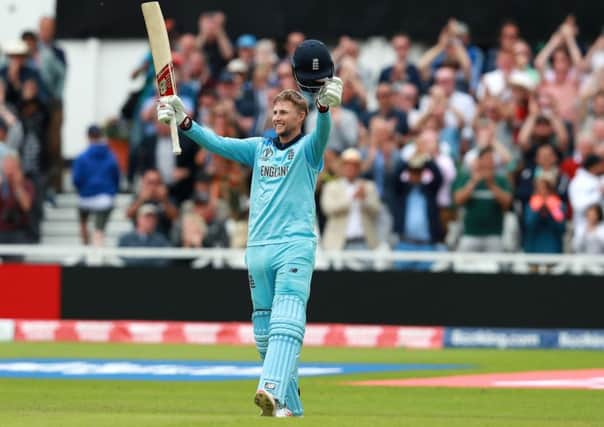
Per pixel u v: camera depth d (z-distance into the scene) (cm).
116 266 5938
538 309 5803
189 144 6381
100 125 7744
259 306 2759
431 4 7381
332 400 3484
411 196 5884
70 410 3106
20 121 6669
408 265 6084
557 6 7288
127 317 5934
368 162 6188
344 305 5856
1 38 7819
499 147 6109
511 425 2595
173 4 7462
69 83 7731
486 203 5856
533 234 5894
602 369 4678
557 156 6316
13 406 3225
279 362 2609
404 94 6538
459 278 5825
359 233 5909
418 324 5834
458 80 6756
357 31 7438
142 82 7644
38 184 6600
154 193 6166
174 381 4069
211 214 6088
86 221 6456
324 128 2670
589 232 5869
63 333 5941
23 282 5966
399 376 4353
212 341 5866
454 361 5028
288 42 7012
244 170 6262
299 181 2730
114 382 4006
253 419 2530
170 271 5909
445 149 6116
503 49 6800
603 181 5884
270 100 6431
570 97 6644
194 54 6781
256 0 7412
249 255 2753
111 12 7719
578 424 2691
